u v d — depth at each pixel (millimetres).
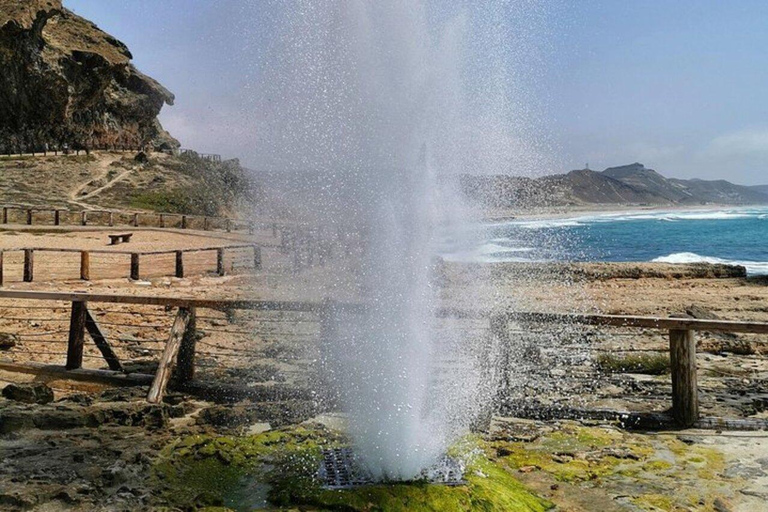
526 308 13992
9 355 9336
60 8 68812
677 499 4773
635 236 69562
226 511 4258
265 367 8562
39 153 68875
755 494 4867
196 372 8219
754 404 7398
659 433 6340
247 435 5859
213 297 14453
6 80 64688
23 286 14812
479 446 5703
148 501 4391
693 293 18078
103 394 7082
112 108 84688
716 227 86812
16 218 39312
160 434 5898
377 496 4352
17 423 5824
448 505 4301
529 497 4676
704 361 9898
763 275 23141
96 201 56875
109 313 12242
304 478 4711
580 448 5855
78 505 4285
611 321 6676
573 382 8344
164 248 27984
